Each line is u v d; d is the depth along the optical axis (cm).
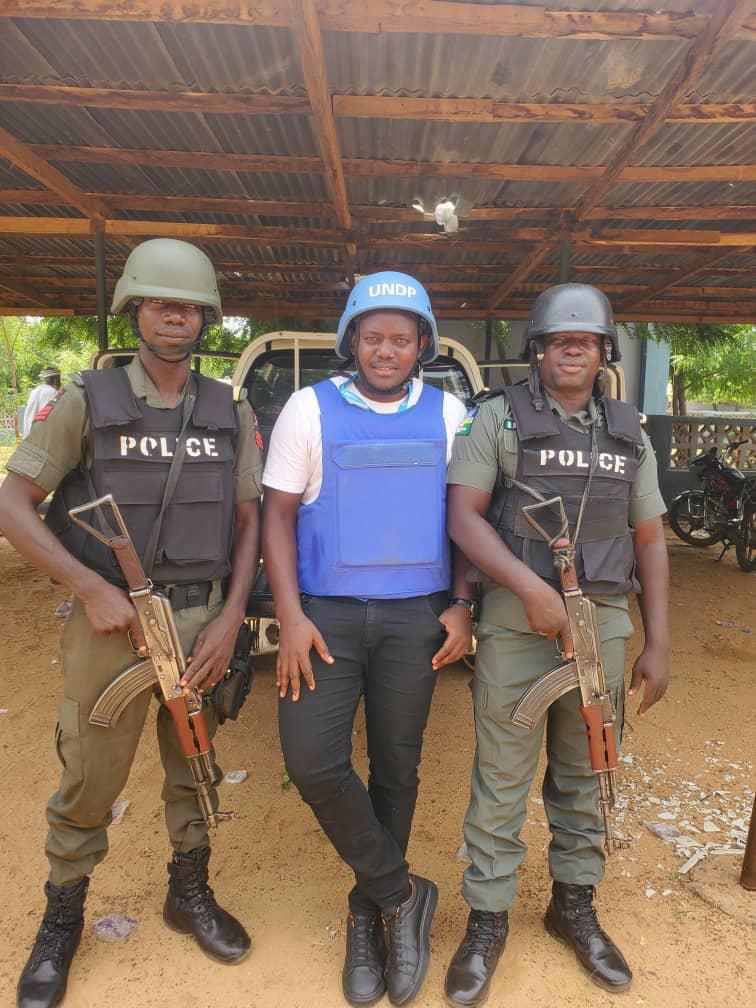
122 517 176
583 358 187
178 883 211
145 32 299
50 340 1088
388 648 193
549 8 278
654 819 272
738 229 561
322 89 320
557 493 189
